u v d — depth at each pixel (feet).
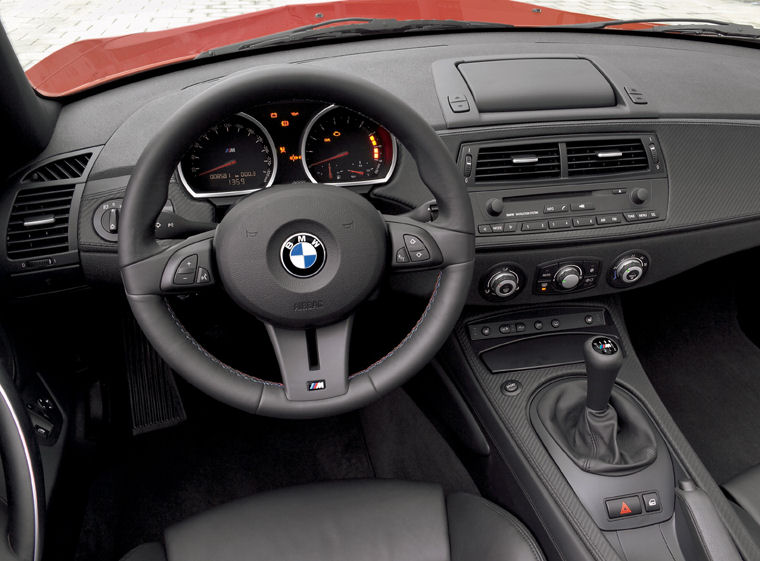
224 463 6.06
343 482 3.76
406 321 4.52
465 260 3.31
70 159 4.39
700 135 4.89
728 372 6.27
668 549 3.88
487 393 4.83
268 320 3.19
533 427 4.52
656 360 6.44
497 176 4.58
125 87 4.83
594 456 4.17
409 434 6.19
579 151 4.67
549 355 5.04
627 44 5.76
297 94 3.00
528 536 3.35
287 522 3.49
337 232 3.07
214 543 3.40
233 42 5.29
